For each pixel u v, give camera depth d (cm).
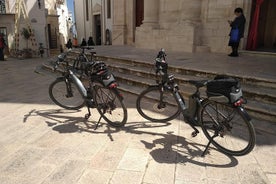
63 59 489
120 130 394
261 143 350
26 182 266
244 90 480
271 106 438
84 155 319
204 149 335
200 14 1048
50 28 2477
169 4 1148
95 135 376
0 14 1862
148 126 409
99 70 389
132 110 485
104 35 2222
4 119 450
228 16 962
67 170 287
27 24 1916
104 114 420
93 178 272
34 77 884
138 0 1500
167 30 1116
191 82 343
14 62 1482
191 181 267
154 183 264
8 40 1931
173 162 303
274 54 840
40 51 1928
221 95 302
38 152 328
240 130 381
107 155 318
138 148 336
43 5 2003
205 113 335
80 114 468
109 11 2080
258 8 924
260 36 1169
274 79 484
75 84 444
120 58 810
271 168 292
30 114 472
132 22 1538
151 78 652
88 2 2475
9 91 670
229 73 547
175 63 700
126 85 656
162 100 415
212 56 879
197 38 1034
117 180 269
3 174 280
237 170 287
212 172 284
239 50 953
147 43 1231
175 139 363
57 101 504
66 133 384
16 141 360
